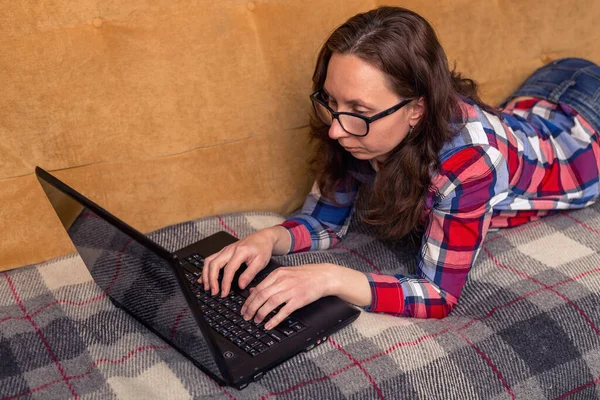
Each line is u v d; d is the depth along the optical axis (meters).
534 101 1.64
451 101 1.22
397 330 1.17
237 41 1.41
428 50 1.16
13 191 1.29
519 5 1.73
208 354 0.99
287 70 1.47
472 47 1.68
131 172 1.37
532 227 1.45
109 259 1.08
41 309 1.20
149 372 1.06
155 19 1.33
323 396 1.03
